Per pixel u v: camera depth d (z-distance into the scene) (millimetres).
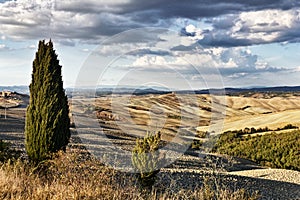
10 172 7398
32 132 8844
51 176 7645
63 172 7410
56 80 9039
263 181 15758
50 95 8906
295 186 15719
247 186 13688
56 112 8891
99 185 6836
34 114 8914
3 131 22031
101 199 6367
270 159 22344
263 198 12750
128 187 7340
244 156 23094
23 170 7766
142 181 8344
